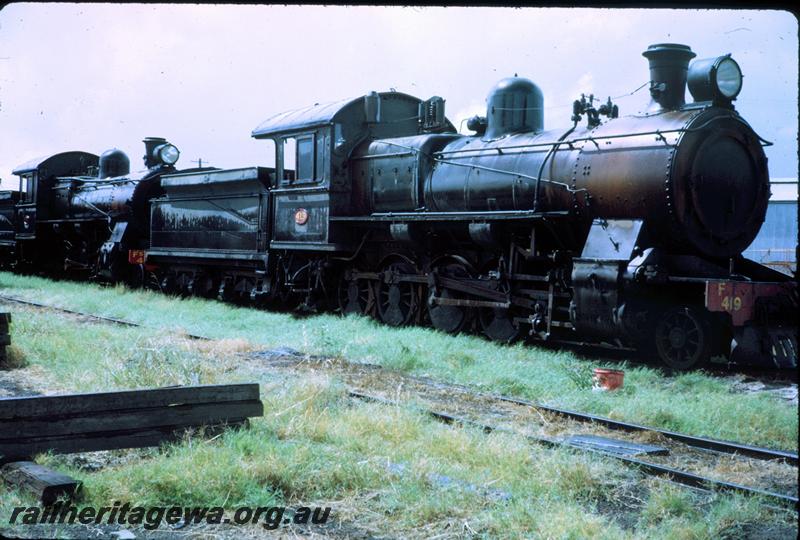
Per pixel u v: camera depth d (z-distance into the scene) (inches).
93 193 1013.8
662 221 420.8
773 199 1155.9
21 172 1135.0
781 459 245.9
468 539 172.1
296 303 717.3
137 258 871.1
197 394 240.2
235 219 726.5
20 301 719.7
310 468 209.8
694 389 358.9
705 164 423.2
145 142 961.5
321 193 615.8
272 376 362.0
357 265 637.9
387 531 176.4
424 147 567.8
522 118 535.2
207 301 751.7
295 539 170.1
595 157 451.2
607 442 262.7
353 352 444.8
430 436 250.2
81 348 409.1
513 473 215.2
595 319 432.1
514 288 501.0
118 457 224.7
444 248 571.5
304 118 637.9
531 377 378.0
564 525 174.6
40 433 213.2
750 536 179.9
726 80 434.6
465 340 487.5
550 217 467.8
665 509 192.5
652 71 451.5
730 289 388.8
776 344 396.2
